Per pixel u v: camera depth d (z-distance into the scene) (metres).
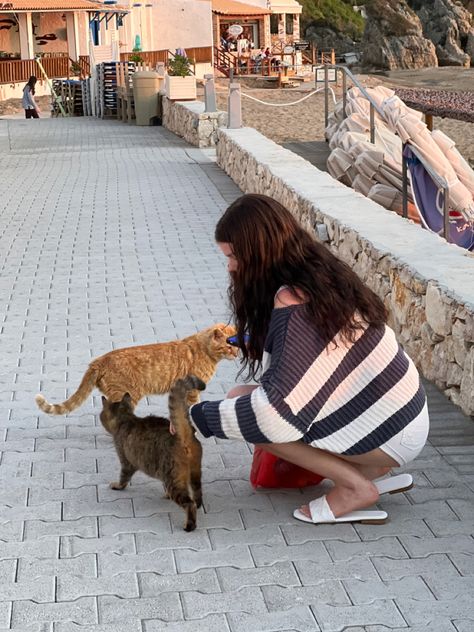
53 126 14.49
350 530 2.32
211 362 3.08
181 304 4.55
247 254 2.22
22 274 5.29
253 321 2.31
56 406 2.97
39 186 8.57
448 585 2.06
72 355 3.81
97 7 23.73
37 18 24.47
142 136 12.55
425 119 9.08
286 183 5.67
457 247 3.82
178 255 5.66
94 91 16.27
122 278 5.12
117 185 8.46
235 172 8.30
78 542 2.27
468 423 3.01
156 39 27.78
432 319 3.28
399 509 2.44
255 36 34.03
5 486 2.61
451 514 2.40
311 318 2.17
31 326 4.24
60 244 6.08
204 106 11.88
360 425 2.25
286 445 2.29
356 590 2.04
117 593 2.04
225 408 2.22
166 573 2.12
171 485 2.32
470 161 10.49
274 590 2.04
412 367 2.30
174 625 1.91
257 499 2.51
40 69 22.27
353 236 4.15
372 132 8.08
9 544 2.27
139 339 4.00
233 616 1.94
